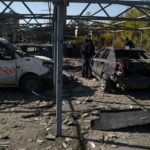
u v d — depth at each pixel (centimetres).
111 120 420
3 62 604
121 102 552
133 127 392
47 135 350
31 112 466
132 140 343
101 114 456
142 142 337
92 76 920
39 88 624
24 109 486
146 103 546
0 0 360
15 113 459
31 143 326
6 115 446
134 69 595
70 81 772
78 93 640
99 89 692
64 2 317
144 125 395
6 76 605
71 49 2141
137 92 665
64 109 488
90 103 538
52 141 333
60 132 348
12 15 524
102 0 376
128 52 695
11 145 319
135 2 388
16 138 342
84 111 474
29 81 618
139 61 609
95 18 520
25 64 613
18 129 377
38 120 421
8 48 609
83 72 923
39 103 530
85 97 594
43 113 457
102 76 694
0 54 607
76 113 462
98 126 393
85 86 737
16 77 612
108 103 540
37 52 1267
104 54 754
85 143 329
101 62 732
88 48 883
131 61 604
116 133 368
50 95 603
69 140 336
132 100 573
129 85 595
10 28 1009
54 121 416
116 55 678
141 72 604
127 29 1038
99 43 2486
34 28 962
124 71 592
